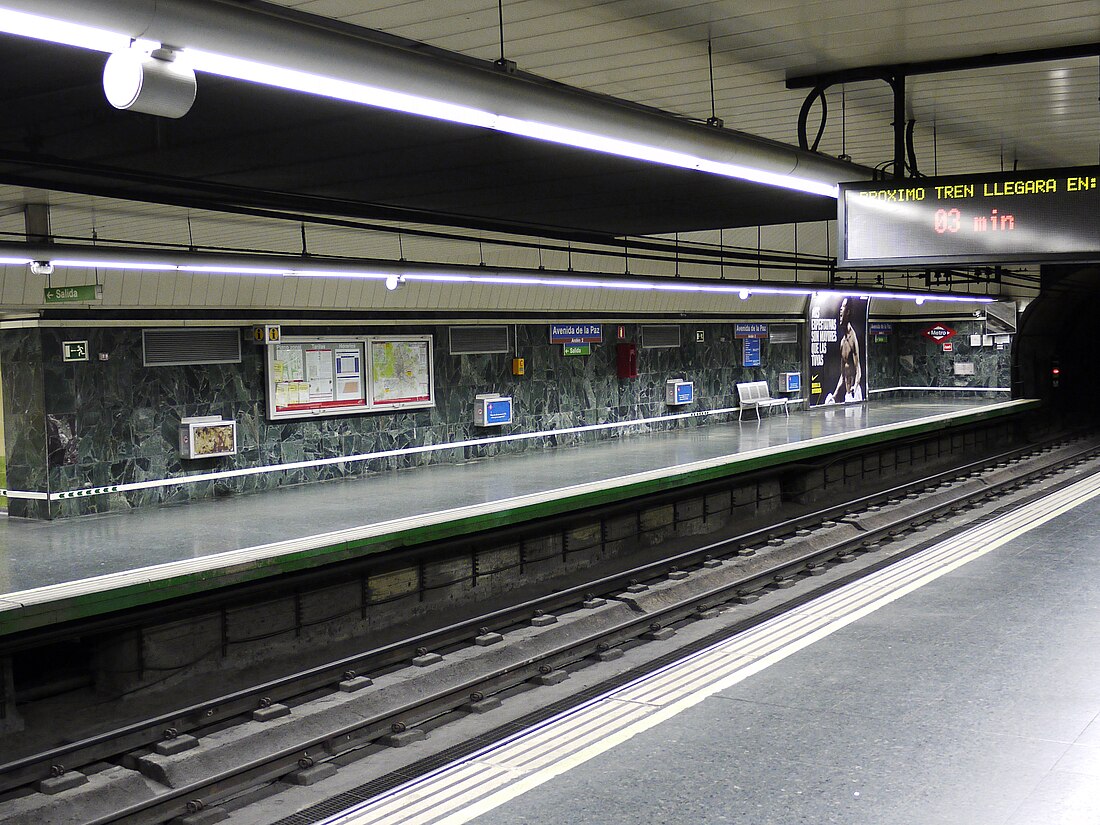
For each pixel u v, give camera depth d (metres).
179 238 12.30
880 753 5.53
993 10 5.82
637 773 5.39
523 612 8.54
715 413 20.89
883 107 8.34
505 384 15.84
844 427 19.41
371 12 5.48
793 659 7.40
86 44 2.89
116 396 10.88
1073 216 6.64
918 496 15.55
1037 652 7.27
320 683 6.90
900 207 6.97
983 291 27.41
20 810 4.95
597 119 4.50
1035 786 5.02
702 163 5.39
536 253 15.58
